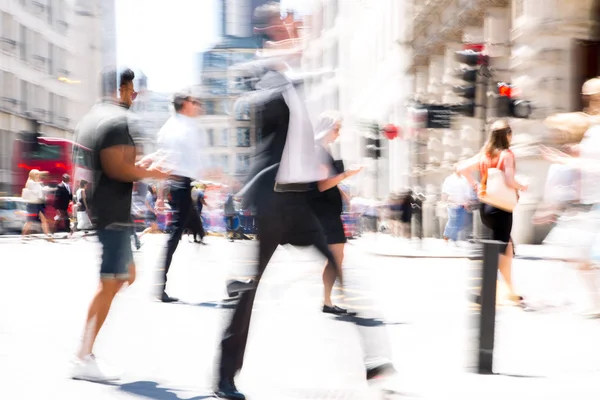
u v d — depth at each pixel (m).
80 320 6.31
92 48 59.16
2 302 7.49
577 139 7.03
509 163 7.35
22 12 47.31
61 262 13.09
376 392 3.93
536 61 17.73
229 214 21.02
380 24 38.59
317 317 6.57
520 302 7.41
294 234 3.83
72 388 4.07
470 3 23.11
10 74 45.81
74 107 56.91
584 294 8.03
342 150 43.38
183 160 7.49
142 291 8.46
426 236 28.62
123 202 4.52
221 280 9.88
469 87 13.89
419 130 26.80
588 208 6.74
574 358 4.91
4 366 4.60
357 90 44.03
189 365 4.64
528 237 17.72
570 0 17.47
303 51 3.79
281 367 4.57
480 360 4.43
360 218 27.77
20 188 33.34
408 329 5.95
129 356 4.89
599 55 17.53
